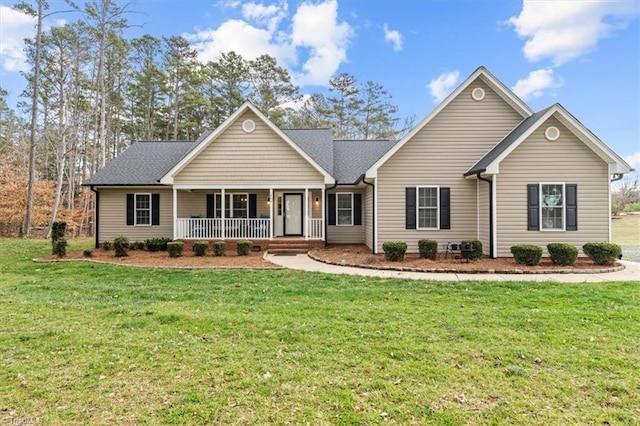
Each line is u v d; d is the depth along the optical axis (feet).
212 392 11.04
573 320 17.56
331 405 10.32
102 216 53.06
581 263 34.47
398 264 34.37
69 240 66.23
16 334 15.84
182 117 109.09
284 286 25.94
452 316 18.29
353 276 29.48
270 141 49.19
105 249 48.88
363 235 53.36
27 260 40.01
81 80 86.79
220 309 19.85
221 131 48.78
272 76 111.14
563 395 10.88
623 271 31.48
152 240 48.70
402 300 21.66
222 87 109.29
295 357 13.44
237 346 14.52
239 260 39.55
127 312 19.12
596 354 13.65
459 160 41.55
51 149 101.50
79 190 99.35
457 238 41.22
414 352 13.83
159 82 98.17
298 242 48.37
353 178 51.21
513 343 14.73
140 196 53.67
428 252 37.14
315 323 17.20
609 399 10.68
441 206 41.45
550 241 37.01
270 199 50.21
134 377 12.02
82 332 16.15
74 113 84.58
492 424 9.48
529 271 30.45
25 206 79.30
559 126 36.94
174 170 48.03
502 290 24.09
